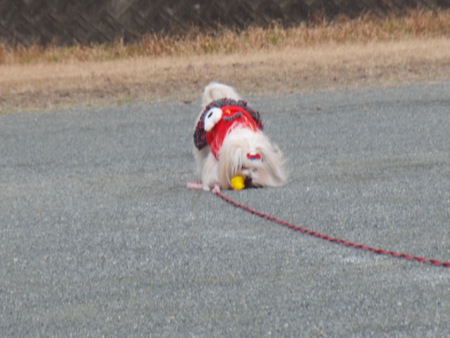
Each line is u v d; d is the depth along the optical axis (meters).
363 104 16.94
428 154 12.14
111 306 6.84
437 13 31.20
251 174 10.18
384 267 7.39
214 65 24.17
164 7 30.66
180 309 6.70
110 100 19.31
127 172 12.05
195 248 8.22
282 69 22.53
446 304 6.52
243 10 30.92
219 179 10.34
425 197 9.74
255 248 8.11
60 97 20.09
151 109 17.84
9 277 7.69
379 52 24.94
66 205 10.28
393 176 10.88
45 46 30.50
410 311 6.43
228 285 7.16
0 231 9.26
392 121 14.97
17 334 6.40
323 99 17.88
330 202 9.70
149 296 7.02
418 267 7.35
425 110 15.88
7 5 30.53
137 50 28.98
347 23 30.19
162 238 8.62
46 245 8.62
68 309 6.84
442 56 23.31
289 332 6.16
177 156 13.02
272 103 17.73
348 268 7.42
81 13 30.58
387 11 31.48
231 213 9.43
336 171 11.32
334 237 8.34
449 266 7.32
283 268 7.50
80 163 12.89
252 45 28.11
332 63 23.12
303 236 8.42
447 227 8.52
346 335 6.07
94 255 8.20
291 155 12.54
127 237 8.73
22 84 22.41
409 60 22.94
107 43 30.61
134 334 6.27
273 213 9.32
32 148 14.34
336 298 6.74
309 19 31.25
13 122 17.17
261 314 6.51
